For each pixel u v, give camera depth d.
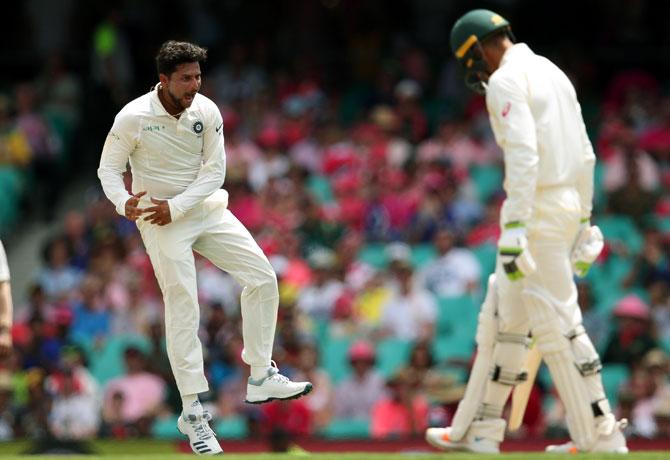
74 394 48.06
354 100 75.94
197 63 28.39
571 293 30.66
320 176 65.56
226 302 54.59
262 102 70.75
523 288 30.66
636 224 60.31
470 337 52.72
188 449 41.62
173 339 29.03
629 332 49.56
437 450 40.56
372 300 53.72
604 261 56.59
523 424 42.72
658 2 79.75
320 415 47.50
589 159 31.02
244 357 29.97
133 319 55.12
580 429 30.53
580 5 79.50
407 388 45.59
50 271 59.03
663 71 79.31
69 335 53.22
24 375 49.81
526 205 29.39
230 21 79.94
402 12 81.25
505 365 31.44
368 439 42.69
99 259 57.62
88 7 81.25
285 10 80.69
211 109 28.98
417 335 52.44
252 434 44.97
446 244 55.59
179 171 29.00
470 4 81.00
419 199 60.22
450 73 74.19
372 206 60.22
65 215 70.06
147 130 28.66
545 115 30.23
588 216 31.45
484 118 68.00
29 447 41.59
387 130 66.88
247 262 29.62
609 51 79.56
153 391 48.66
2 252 31.72
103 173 28.97
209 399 48.31
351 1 80.44
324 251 58.12
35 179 69.88
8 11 83.56
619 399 45.47
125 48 75.25
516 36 79.88
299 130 68.31
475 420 32.00
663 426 44.59
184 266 28.95
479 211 60.41
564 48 75.81
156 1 79.31
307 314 54.03
